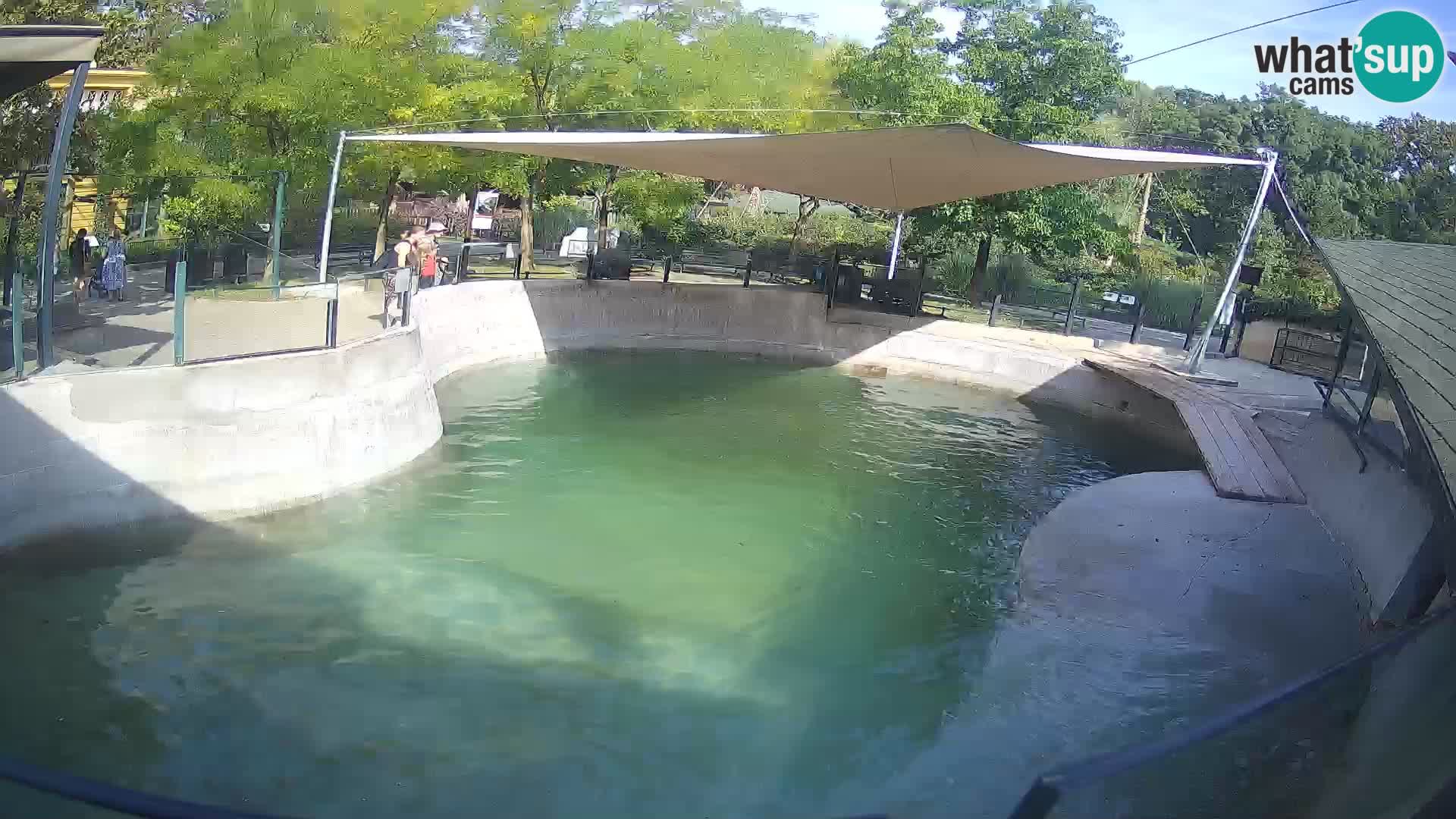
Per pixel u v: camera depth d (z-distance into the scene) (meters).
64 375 10.09
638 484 13.84
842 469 15.31
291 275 17.28
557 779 7.14
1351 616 9.41
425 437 14.20
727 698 8.35
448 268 20.52
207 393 11.12
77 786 2.78
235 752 7.18
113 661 8.24
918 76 23.83
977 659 9.07
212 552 10.45
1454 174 41.16
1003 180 17.89
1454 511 4.40
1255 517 12.16
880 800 6.93
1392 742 4.93
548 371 19.72
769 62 26.05
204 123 18.92
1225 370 20.20
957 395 20.92
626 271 22.42
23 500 9.73
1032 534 11.67
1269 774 5.93
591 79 22.22
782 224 34.78
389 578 10.24
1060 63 23.62
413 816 6.64
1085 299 26.73
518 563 10.89
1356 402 12.67
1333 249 12.47
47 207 10.12
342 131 16.89
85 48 9.65
